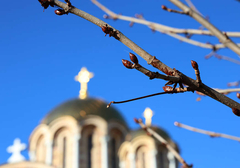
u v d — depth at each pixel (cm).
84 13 408
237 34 488
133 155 3097
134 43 396
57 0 417
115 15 638
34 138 2991
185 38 592
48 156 2869
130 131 3231
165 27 591
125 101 422
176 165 3159
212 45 591
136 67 376
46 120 3056
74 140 2906
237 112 407
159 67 391
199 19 374
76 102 3147
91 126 2992
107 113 3102
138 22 620
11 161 2686
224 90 561
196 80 398
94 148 2936
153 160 3086
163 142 714
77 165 2823
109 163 2934
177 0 378
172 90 406
